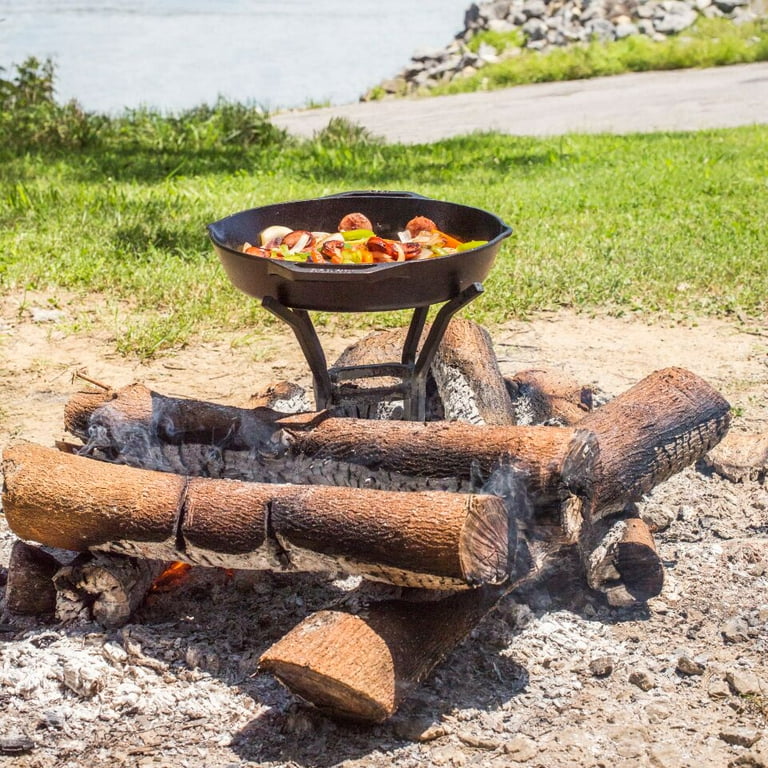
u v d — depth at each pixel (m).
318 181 10.70
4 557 3.47
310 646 2.55
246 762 2.55
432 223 3.73
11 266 6.64
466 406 3.91
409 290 3.20
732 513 3.79
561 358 5.38
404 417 3.63
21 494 2.96
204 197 9.31
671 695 2.80
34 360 5.32
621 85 21.66
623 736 2.63
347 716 2.62
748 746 2.59
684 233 7.79
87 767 2.54
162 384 5.04
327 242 3.44
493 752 2.59
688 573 3.39
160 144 13.39
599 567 3.15
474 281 3.37
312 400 4.77
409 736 2.63
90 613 3.08
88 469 3.00
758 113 17.03
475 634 2.99
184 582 3.29
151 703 2.76
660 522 3.65
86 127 13.49
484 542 2.62
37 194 8.85
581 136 14.24
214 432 3.34
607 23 24.77
